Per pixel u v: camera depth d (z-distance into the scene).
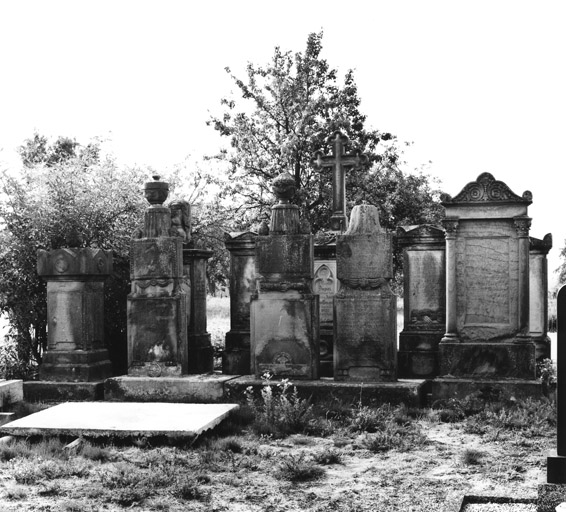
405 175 30.73
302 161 29.25
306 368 12.76
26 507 7.02
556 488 6.19
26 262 15.16
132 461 8.72
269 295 12.95
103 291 14.65
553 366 14.80
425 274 15.53
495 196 12.50
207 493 7.33
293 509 6.88
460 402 11.62
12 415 11.34
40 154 20.06
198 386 12.74
